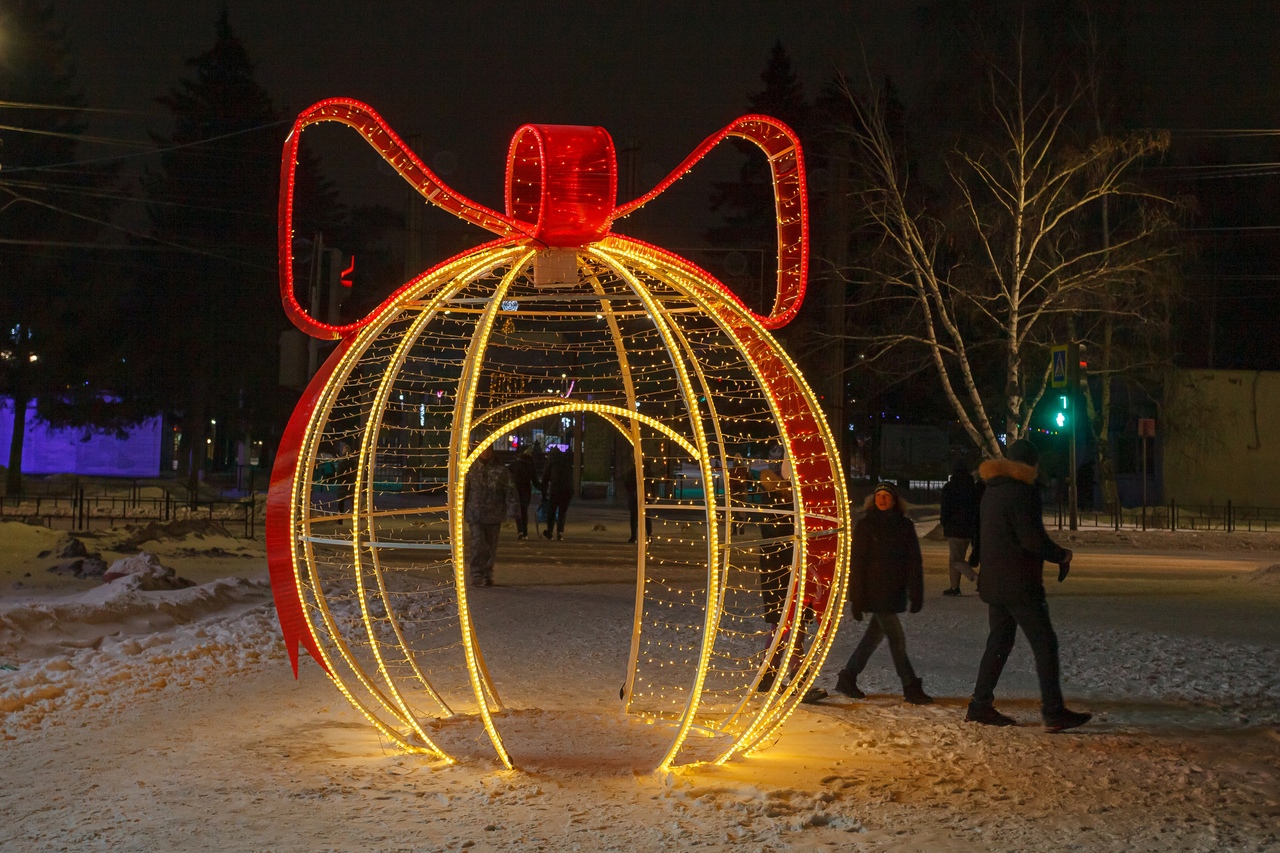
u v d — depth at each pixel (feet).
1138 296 95.71
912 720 24.54
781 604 28.02
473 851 15.51
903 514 26.76
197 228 153.28
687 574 57.41
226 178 154.40
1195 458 125.59
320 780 19.07
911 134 94.68
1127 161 87.20
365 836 16.11
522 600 45.57
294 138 19.94
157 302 150.71
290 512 21.49
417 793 18.38
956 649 34.37
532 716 24.68
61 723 23.76
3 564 51.70
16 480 131.44
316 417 21.57
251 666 31.12
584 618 40.60
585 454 143.33
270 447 163.73
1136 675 30.14
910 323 100.73
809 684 21.70
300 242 47.75
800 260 22.25
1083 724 23.63
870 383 118.21
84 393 146.51
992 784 19.21
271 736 22.47
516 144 21.15
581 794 18.40
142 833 16.16
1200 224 136.36
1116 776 19.80
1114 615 43.11
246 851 15.42
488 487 50.39
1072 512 92.73
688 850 15.65
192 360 148.36
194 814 17.08
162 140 156.04
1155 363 108.99
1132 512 118.42
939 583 55.57
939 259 100.89
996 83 92.27
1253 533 93.45
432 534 79.82
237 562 60.85
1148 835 16.49
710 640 19.30
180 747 21.47
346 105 19.84
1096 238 102.06
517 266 19.95
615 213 20.80
